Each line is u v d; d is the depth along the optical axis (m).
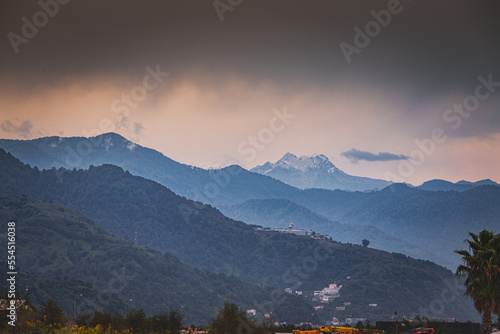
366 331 113.00
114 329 111.50
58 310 110.50
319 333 104.94
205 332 99.25
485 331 86.31
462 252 88.62
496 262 85.81
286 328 111.19
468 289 87.69
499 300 85.75
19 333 94.12
